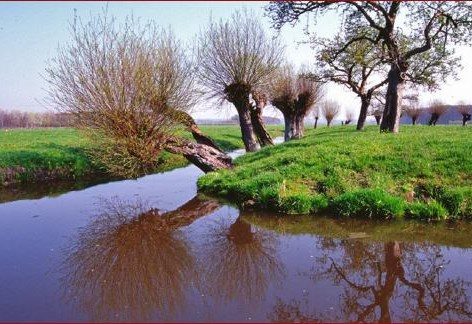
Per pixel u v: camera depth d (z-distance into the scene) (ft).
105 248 33.42
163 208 48.19
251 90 96.63
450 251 31.22
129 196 55.98
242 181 51.44
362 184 45.32
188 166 91.61
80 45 54.44
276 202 43.47
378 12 84.23
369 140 62.49
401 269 27.86
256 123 103.91
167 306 22.54
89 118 54.70
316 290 24.58
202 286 25.49
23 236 37.01
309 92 128.47
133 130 55.47
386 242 33.55
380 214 40.11
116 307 22.52
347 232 36.35
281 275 27.12
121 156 57.52
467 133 72.90
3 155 73.92
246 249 32.86
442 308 22.09
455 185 43.11
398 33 87.92
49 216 44.93
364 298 23.43
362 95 128.06
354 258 30.12
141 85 55.42
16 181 67.51
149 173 80.12
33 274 27.61
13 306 22.59
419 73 110.01
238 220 41.32
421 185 44.01
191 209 47.06
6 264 29.55
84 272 27.94
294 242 34.22
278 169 51.75
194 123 68.95
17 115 355.36
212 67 94.79
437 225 37.63
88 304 22.88
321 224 38.93
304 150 59.98
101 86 53.67
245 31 94.07
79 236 37.01
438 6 81.20
